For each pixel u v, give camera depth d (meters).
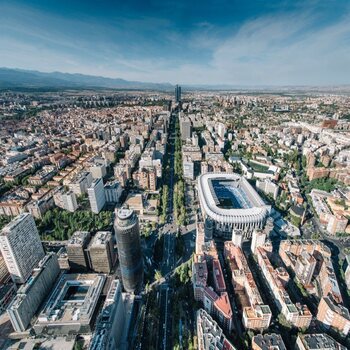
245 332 190.38
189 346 181.12
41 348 177.62
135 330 199.00
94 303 192.88
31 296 197.50
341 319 182.38
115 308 176.25
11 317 182.25
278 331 192.25
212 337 167.12
